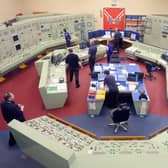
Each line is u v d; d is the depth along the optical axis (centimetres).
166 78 888
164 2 1253
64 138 562
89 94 755
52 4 1325
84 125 727
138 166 454
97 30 1302
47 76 845
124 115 654
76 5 1337
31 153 553
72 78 957
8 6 1175
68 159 438
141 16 1267
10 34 1038
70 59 885
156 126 715
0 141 673
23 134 512
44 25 1198
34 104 832
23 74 1044
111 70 907
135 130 700
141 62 1129
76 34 1309
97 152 498
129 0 1283
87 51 1117
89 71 1057
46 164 523
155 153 492
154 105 810
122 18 1298
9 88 930
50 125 627
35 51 1138
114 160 470
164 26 1155
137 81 833
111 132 695
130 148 513
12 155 623
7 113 591
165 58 1002
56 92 773
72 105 823
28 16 1209
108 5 1321
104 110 796
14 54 1070
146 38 1259
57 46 1253
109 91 748
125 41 1241
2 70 964
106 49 1159
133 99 734
